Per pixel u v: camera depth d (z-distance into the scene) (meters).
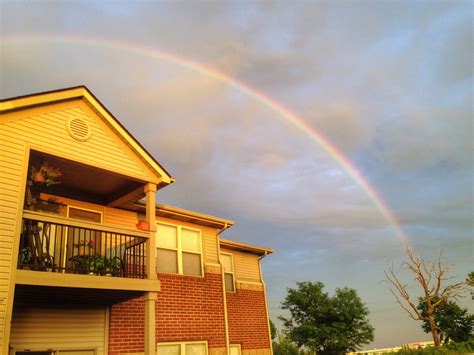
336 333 22.33
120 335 10.22
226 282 14.77
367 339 22.52
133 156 10.05
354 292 23.30
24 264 7.56
